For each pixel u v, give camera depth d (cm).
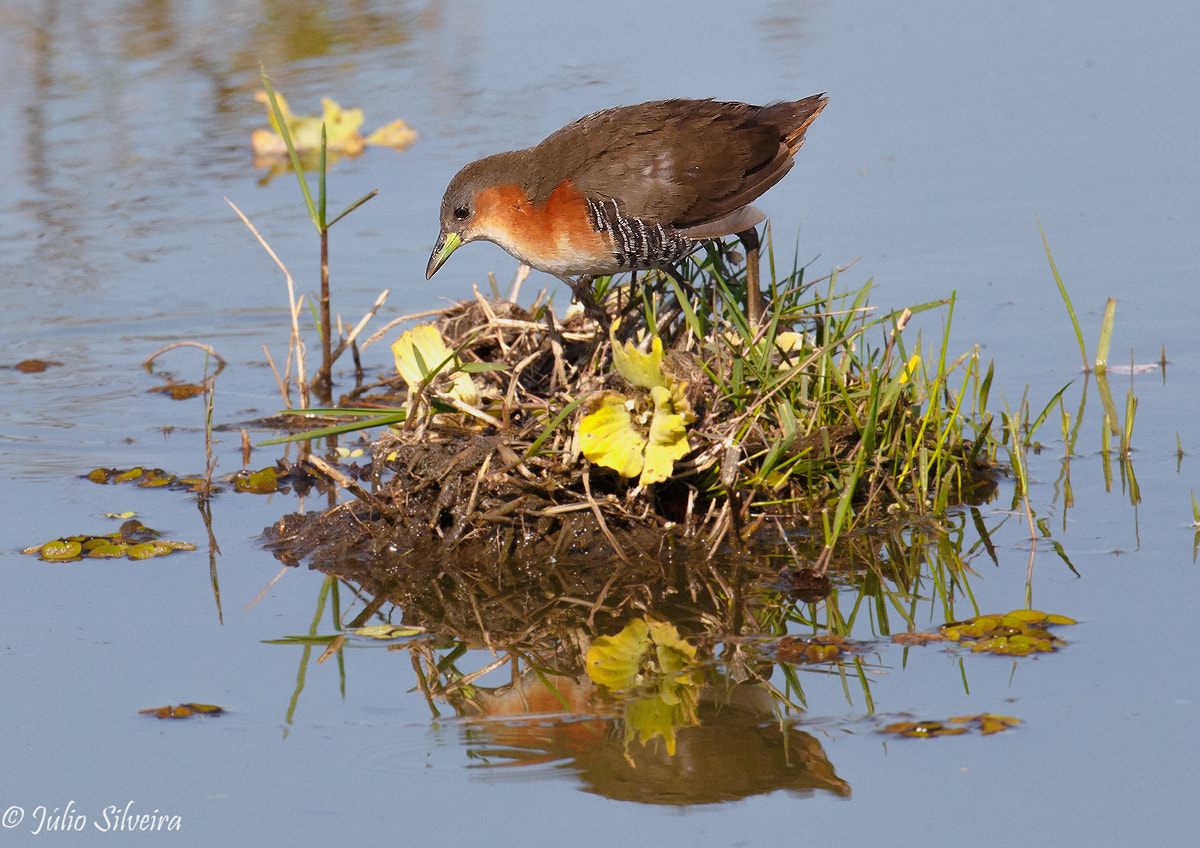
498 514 902
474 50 2092
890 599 823
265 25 2216
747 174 1017
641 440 881
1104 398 1102
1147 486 962
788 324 1048
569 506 895
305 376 1166
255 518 971
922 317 1241
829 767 649
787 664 749
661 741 682
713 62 1956
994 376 1144
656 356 863
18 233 1543
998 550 878
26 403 1189
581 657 775
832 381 984
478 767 661
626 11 2303
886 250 1380
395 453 941
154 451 1091
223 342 1322
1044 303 1273
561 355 991
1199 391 1105
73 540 914
